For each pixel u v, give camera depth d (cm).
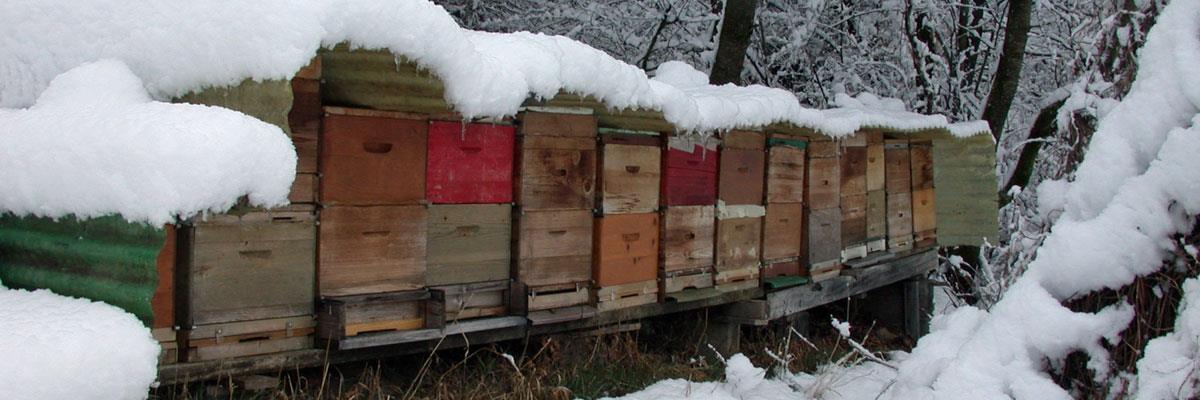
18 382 268
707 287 657
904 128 835
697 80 785
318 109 430
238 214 404
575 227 557
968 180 998
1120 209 370
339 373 486
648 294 609
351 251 446
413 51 385
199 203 295
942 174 1012
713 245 659
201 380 407
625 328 609
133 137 303
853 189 816
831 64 1416
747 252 688
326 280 438
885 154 879
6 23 406
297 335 434
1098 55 476
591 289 571
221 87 351
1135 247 366
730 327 705
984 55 1471
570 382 556
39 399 271
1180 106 372
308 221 432
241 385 436
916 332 968
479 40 457
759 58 1366
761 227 703
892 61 1419
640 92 529
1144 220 365
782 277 726
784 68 1384
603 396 562
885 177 877
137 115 315
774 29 1366
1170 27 382
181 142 295
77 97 348
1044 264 385
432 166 486
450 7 1351
